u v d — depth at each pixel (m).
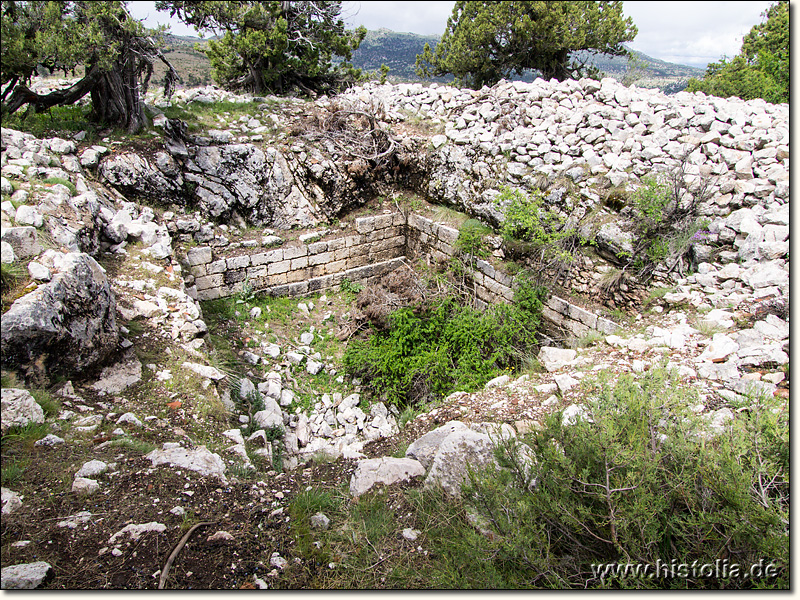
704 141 9.51
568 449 3.65
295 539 4.05
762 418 3.52
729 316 6.96
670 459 3.45
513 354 9.07
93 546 3.50
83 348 5.32
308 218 12.34
